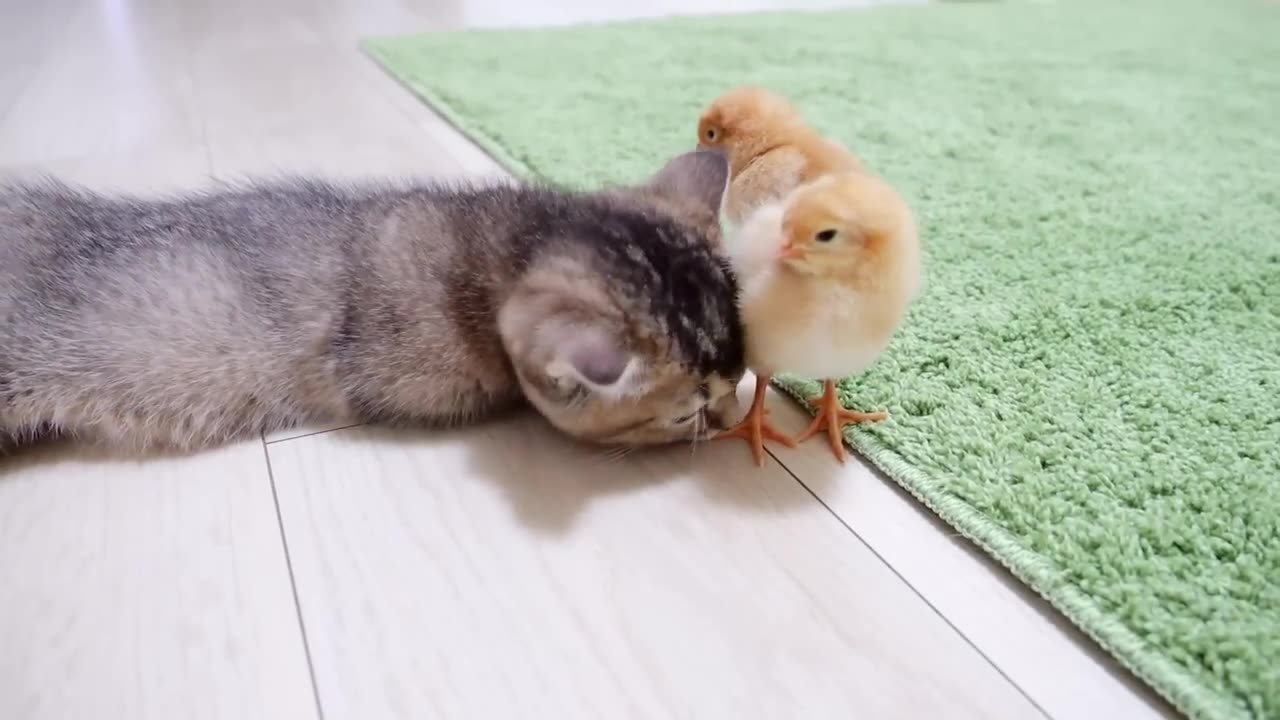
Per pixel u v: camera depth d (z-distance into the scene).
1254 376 0.46
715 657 0.35
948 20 1.28
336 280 0.45
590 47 1.10
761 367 0.43
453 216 0.47
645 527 0.40
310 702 0.34
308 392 0.45
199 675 0.34
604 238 0.43
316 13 1.36
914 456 0.42
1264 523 0.38
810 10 1.38
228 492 0.41
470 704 0.34
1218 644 0.34
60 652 0.35
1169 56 1.05
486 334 0.44
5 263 0.44
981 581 0.37
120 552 0.38
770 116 0.54
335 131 0.80
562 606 0.37
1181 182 0.67
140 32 1.20
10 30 1.19
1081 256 0.57
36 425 0.43
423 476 0.42
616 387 0.38
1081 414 0.44
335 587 0.37
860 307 0.40
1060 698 0.34
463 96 0.87
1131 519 0.38
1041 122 0.81
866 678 0.34
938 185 0.66
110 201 0.49
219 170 0.70
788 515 0.40
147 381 0.43
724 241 0.46
